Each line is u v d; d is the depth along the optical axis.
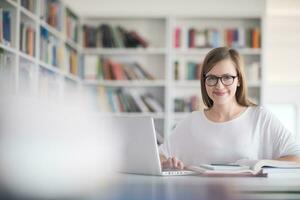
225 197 1.06
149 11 5.47
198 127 2.35
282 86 7.86
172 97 5.52
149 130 1.81
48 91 4.44
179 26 5.63
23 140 0.92
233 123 2.28
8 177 0.90
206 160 2.28
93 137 1.12
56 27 4.73
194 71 5.46
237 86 2.33
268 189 1.23
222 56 2.26
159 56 5.62
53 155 0.95
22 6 3.90
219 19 5.63
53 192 0.94
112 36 5.51
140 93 5.62
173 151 2.39
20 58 3.95
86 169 1.07
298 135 7.83
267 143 2.26
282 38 7.21
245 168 1.83
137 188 1.26
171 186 1.33
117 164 1.92
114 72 5.49
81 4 5.49
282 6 6.29
